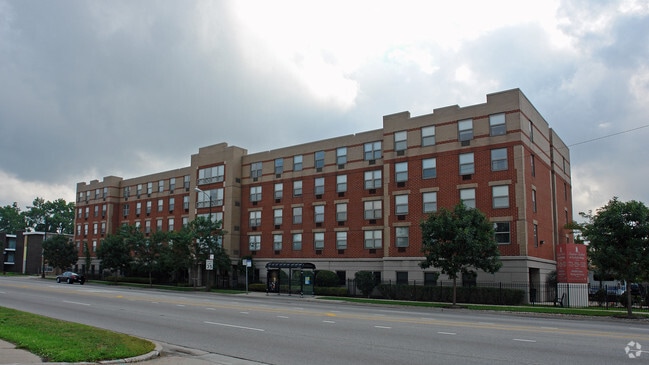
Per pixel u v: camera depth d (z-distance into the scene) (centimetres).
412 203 3797
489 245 2866
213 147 5484
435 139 3753
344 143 4491
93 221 7544
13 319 1630
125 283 5994
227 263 4847
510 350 1231
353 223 4303
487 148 3503
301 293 3950
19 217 12962
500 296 3170
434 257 2919
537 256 3509
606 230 2417
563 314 2458
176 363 1068
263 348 1277
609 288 4050
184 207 6150
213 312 2230
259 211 5088
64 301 2728
